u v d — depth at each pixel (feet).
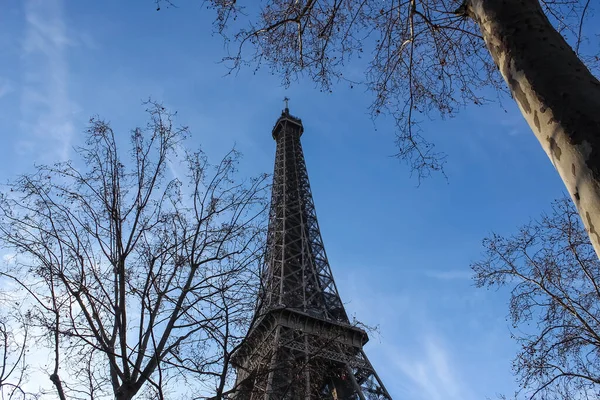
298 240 369.50
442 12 61.77
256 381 73.67
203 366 68.64
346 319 283.59
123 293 65.77
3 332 67.82
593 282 88.94
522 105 30.12
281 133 525.34
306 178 456.86
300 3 68.49
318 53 72.08
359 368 241.35
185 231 75.51
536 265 97.55
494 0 34.99
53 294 66.23
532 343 93.09
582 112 25.93
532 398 90.89
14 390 67.15
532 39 31.14
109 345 64.49
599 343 85.30
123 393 58.80
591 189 23.84
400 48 66.95
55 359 62.13
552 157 27.20
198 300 69.56
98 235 71.46
